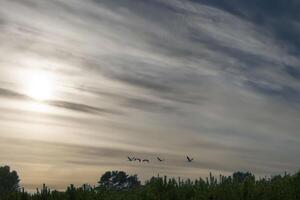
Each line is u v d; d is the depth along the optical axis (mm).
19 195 11062
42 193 10977
